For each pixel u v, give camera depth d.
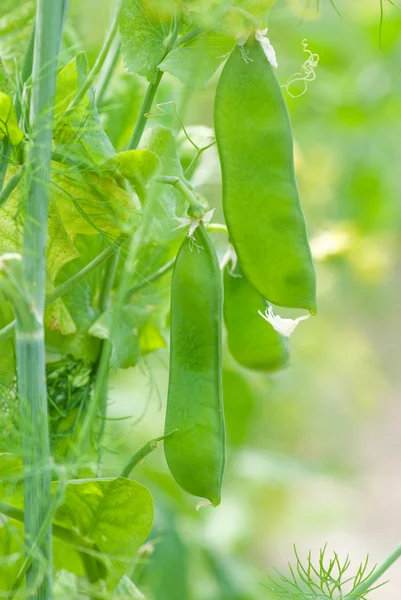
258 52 0.50
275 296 0.51
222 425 0.51
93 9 0.61
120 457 0.69
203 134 0.63
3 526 0.55
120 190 0.52
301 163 0.72
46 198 0.49
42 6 0.49
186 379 0.51
